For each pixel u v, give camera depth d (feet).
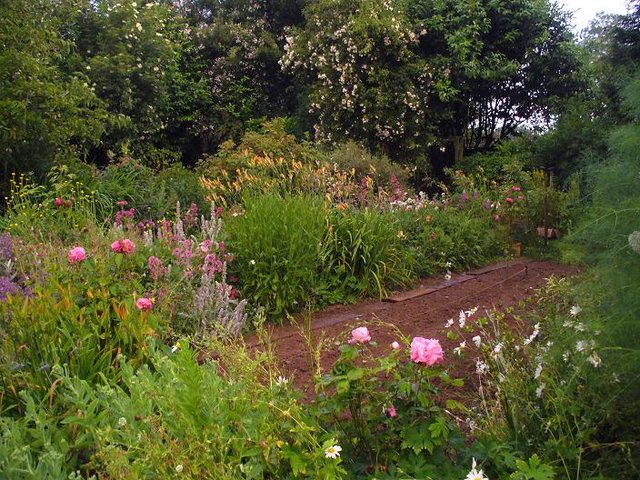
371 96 50.93
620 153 11.05
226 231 20.34
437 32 53.11
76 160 29.48
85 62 48.16
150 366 11.68
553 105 53.72
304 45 55.26
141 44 50.47
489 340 11.81
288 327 18.28
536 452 9.04
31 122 26.78
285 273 19.25
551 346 10.13
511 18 53.36
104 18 48.70
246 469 7.59
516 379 9.86
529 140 52.01
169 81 56.24
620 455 8.57
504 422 10.02
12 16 27.78
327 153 40.40
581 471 8.61
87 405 8.88
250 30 64.64
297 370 13.98
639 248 8.51
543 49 54.24
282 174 28.09
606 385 8.66
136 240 17.74
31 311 10.95
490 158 50.52
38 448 8.47
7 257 15.62
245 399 8.59
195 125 61.41
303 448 8.45
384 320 18.85
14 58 26.86
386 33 50.52
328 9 53.83
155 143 58.75
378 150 51.39
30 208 22.17
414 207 29.45
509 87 55.67
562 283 13.56
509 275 26.09
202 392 8.37
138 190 27.55
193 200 27.61
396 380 8.90
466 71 51.34
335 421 9.07
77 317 11.78
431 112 53.11
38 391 9.92
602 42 44.96
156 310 14.10
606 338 8.89
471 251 28.22
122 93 48.26
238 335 15.60
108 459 7.56
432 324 18.20
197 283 16.75
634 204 9.55
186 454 7.69
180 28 63.21
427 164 53.31
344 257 21.91
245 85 65.46
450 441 8.86
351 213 23.80
